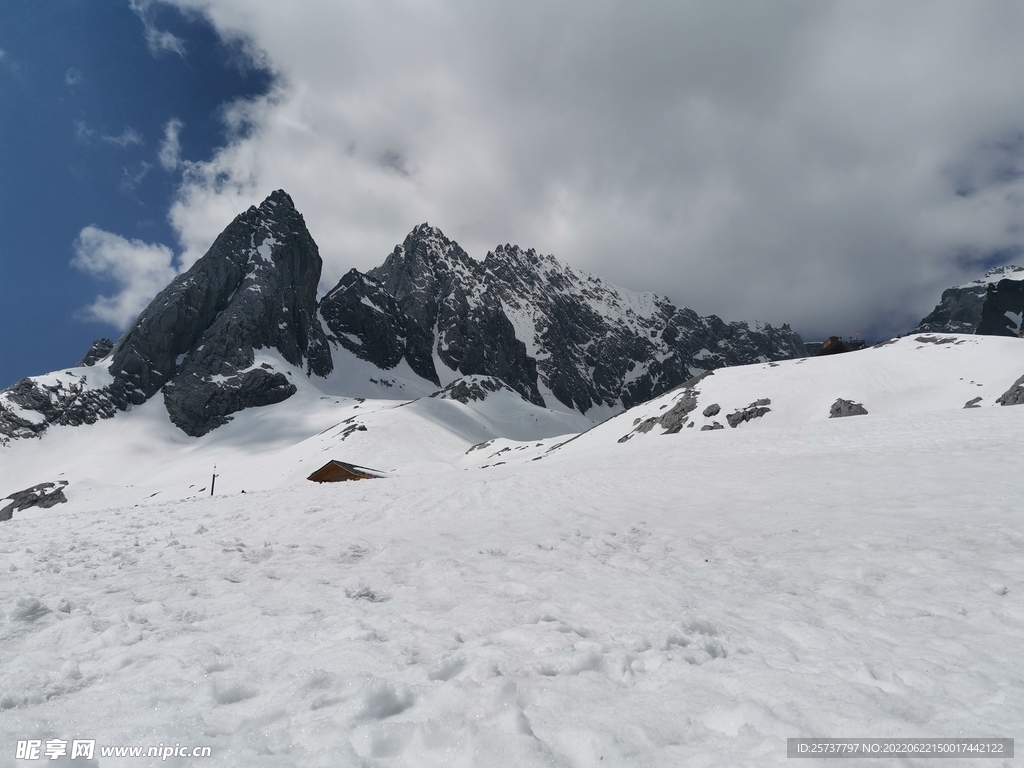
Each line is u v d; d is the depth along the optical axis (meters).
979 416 28.39
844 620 6.31
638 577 8.73
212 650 5.65
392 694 4.32
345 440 126.06
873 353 93.75
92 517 18.86
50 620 6.91
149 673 5.06
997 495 12.52
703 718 3.99
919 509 11.96
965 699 4.11
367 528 14.81
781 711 3.95
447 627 6.41
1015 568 7.82
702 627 6.18
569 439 114.50
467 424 170.75
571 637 5.86
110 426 189.50
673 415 91.06
